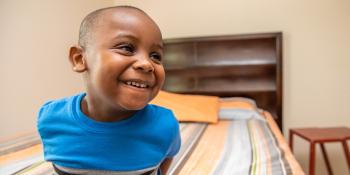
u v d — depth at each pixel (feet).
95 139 1.46
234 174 3.25
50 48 6.10
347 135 6.05
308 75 7.50
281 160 3.73
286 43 7.54
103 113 1.51
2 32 5.08
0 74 5.08
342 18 7.16
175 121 1.83
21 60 5.45
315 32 7.34
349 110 7.37
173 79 7.93
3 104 5.16
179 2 8.10
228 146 4.40
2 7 5.06
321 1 7.24
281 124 7.45
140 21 1.42
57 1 6.23
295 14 7.42
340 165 7.55
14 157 3.67
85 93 1.70
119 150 1.48
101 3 7.99
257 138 4.79
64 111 1.61
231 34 7.63
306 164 7.79
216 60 7.66
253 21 7.69
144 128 1.57
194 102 6.63
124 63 1.34
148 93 1.43
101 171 1.46
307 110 7.60
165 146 1.69
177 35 8.20
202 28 8.02
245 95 7.60
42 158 3.60
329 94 7.45
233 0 7.77
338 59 7.29
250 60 7.49
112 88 1.36
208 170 3.38
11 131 5.35
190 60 7.80
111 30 1.39
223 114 6.53
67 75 6.66
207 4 7.93
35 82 5.78
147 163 1.55
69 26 6.63
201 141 4.72
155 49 1.48
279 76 7.32
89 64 1.43
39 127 1.66
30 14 5.58
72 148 1.48
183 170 3.38
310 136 6.08
